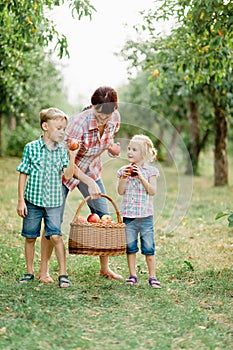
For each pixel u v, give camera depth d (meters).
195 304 5.06
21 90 14.61
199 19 7.76
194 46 9.12
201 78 9.80
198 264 6.75
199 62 9.25
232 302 5.15
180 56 9.33
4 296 5.00
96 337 4.14
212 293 5.46
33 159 5.47
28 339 4.00
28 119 21.58
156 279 5.70
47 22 8.09
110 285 5.61
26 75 14.24
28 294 5.06
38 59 14.48
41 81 19.52
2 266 6.23
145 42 12.81
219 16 7.45
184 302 5.13
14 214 10.42
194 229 9.63
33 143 5.53
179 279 6.07
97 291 5.36
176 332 4.29
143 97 20.95
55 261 6.62
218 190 16.66
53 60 18.84
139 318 4.59
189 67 9.20
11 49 10.09
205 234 9.08
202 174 26.41
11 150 26.05
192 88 14.98
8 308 4.65
